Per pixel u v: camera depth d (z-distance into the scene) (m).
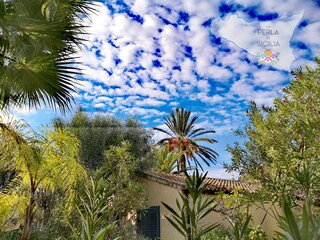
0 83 5.07
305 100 4.76
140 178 11.39
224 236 6.72
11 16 4.27
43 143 6.50
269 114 5.35
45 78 5.19
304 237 0.86
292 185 3.95
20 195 6.55
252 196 4.46
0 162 6.08
